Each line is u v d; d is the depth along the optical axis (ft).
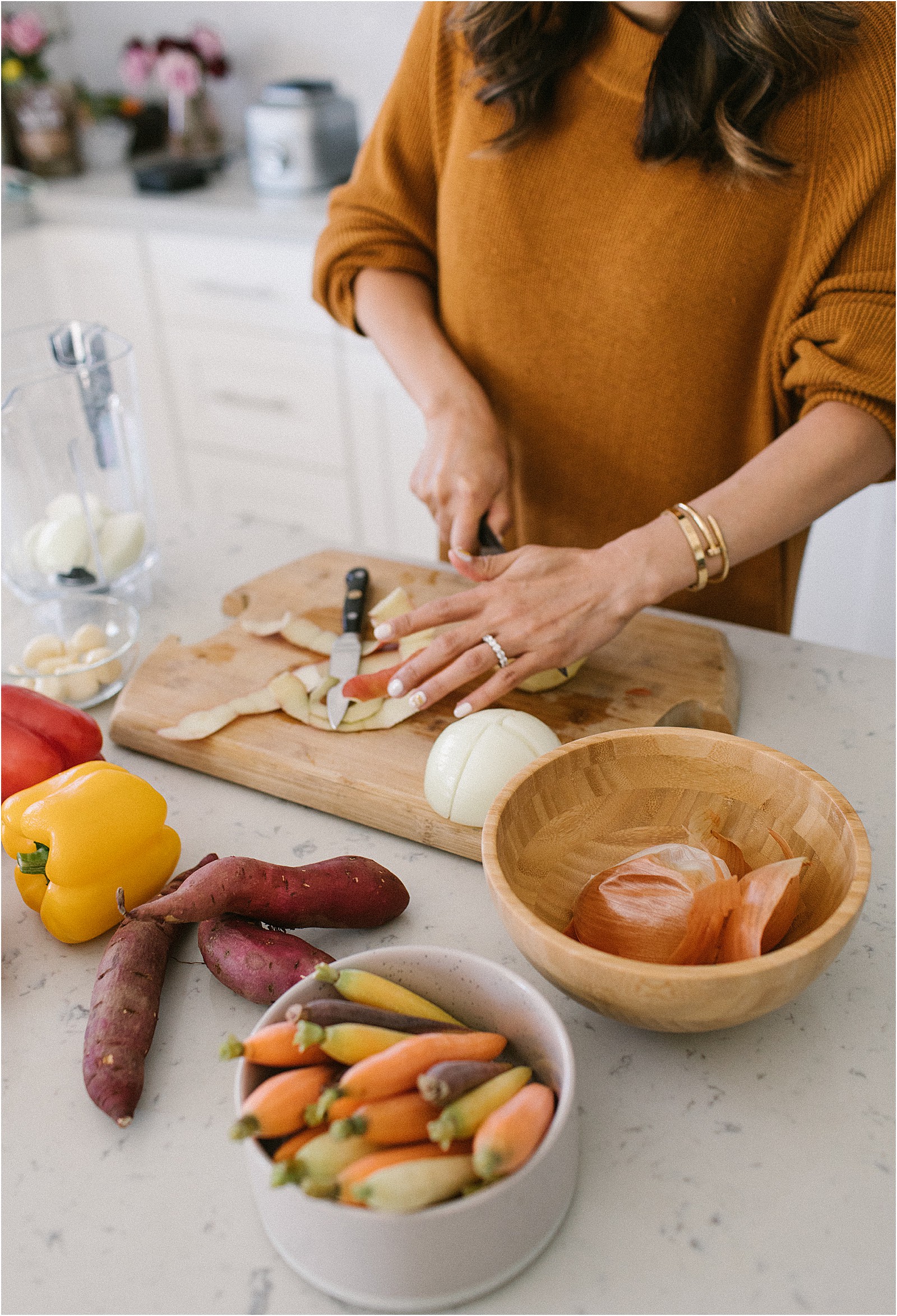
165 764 3.01
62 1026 2.16
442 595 3.57
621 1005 1.79
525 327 3.89
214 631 3.58
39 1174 1.86
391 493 8.48
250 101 9.52
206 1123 1.94
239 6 9.09
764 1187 1.79
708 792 2.28
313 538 4.24
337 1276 1.59
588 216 3.61
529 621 2.91
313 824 2.73
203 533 4.31
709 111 3.25
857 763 2.84
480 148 3.70
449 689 2.86
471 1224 1.54
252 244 8.04
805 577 6.73
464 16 3.50
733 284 3.48
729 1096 1.95
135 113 9.60
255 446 8.90
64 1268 1.71
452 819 2.55
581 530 4.23
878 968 2.21
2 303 8.82
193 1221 1.77
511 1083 1.66
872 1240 1.70
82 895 2.29
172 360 8.94
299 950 2.10
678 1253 1.69
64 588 3.64
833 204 3.25
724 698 2.99
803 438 3.22
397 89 4.03
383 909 2.28
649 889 1.98
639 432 3.87
